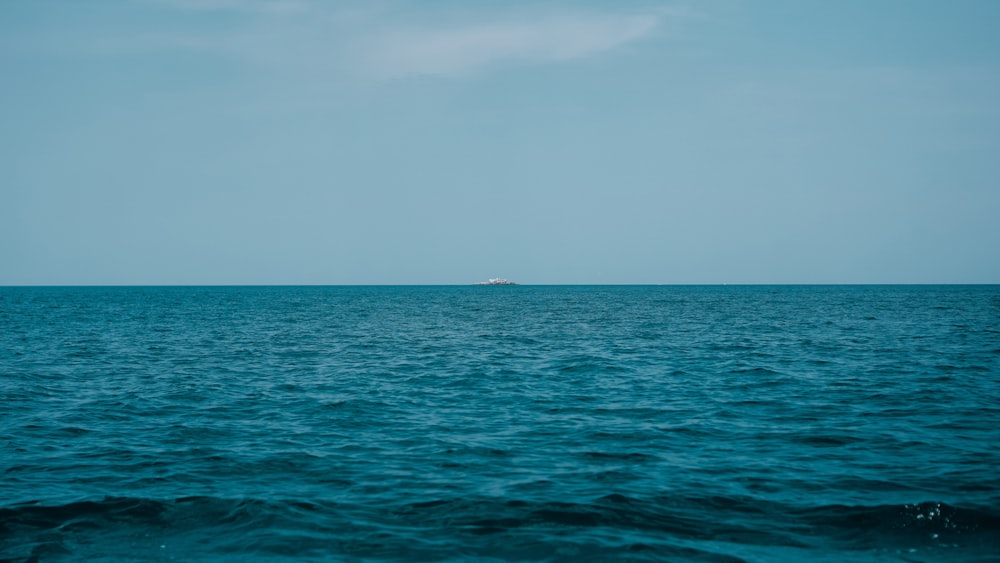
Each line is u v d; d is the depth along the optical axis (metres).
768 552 9.12
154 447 14.98
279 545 9.37
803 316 69.69
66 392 22.59
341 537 9.62
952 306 93.19
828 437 15.61
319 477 12.56
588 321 64.06
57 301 122.75
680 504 10.92
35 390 22.89
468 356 34.28
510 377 26.48
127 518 10.41
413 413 19.09
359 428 17.05
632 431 16.50
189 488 11.88
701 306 99.69
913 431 16.16
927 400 20.28
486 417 18.45
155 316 71.31
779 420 17.69
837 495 11.33
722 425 17.12
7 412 19.05
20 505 10.94
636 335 47.03
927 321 59.59
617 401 20.86
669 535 9.67
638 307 97.75
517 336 46.97
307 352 36.09
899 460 13.50
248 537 9.66
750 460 13.63
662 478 12.36
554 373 27.61
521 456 14.09
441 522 10.18
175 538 9.69
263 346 39.25
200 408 19.84
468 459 13.86
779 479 12.27
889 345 37.75
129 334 47.19
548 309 93.00
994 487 11.64
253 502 10.96
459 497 11.27
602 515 10.43
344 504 10.98
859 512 10.50
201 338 44.38
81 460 13.84
